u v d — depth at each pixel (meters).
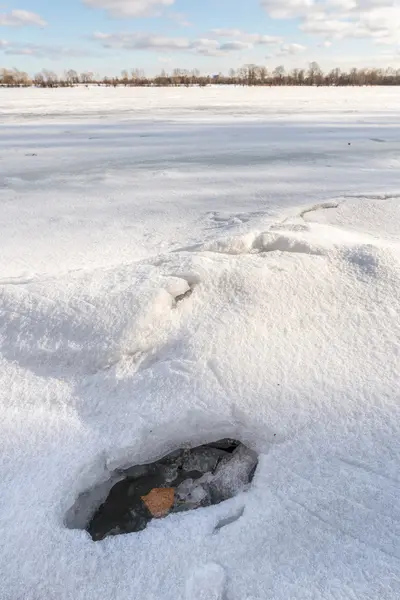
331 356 3.28
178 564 2.17
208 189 8.80
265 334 3.45
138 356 3.41
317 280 3.96
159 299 3.68
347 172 10.02
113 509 2.66
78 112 25.44
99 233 6.34
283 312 3.65
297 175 9.81
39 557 2.22
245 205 7.54
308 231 5.18
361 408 2.89
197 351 3.31
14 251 5.63
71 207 7.75
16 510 2.43
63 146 14.56
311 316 3.62
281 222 5.91
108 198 8.33
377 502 2.37
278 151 13.03
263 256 4.29
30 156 12.90
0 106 29.31
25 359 3.47
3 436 2.89
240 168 10.78
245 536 2.27
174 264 4.21
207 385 3.07
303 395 2.98
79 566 2.19
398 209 6.68
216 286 3.90
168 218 7.00
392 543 2.19
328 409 2.89
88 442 2.80
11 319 3.73
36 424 2.97
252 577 2.10
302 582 2.06
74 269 4.84
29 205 7.90
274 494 2.46
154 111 25.77
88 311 3.65
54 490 2.52
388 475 2.49
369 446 2.65
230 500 2.50
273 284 3.88
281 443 2.73
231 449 2.96
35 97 39.09
